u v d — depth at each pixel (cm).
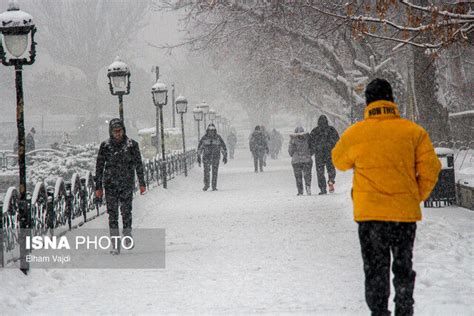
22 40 1755
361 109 5978
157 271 1736
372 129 1046
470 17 2411
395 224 1013
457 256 1672
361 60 6612
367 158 1030
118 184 2077
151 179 4431
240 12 5444
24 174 1739
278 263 1772
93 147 5772
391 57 5625
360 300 1315
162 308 1311
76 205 2608
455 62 6331
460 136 4531
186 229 2598
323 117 3741
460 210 2506
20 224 1652
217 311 1265
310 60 6688
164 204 3678
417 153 1030
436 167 1022
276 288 1459
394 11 4512
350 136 1061
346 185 4103
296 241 2153
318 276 1576
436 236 1967
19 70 1775
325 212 2914
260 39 5972
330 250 1952
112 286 1566
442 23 2431
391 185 1011
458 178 2995
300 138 3838
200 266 1781
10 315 1272
